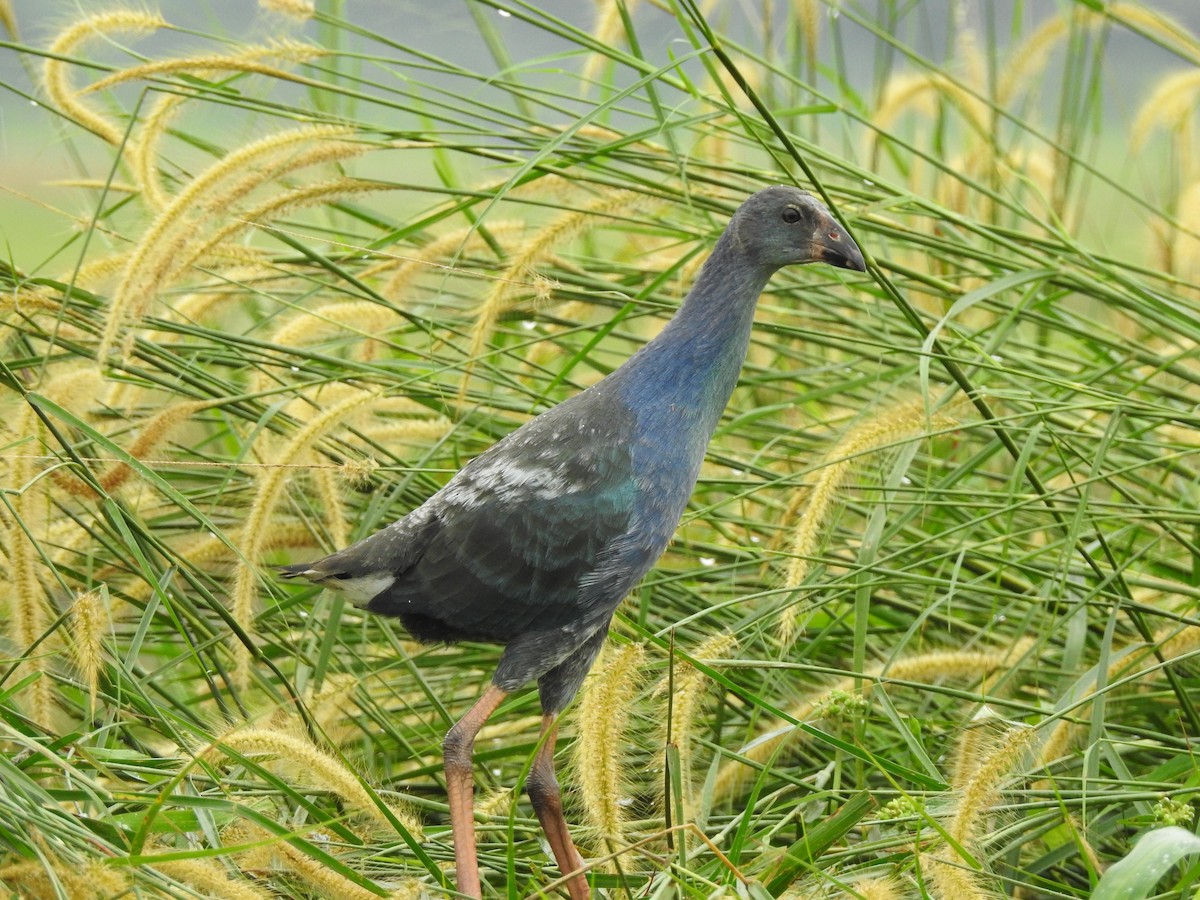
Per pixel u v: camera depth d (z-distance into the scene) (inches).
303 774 281.0
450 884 263.4
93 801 247.8
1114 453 409.7
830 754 339.6
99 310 360.5
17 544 289.7
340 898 239.1
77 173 446.3
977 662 314.2
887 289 319.6
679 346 301.0
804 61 469.1
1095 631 364.5
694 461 303.0
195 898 230.7
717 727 336.5
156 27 348.8
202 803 230.2
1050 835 328.5
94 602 267.7
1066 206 485.7
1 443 342.3
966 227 369.4
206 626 324.8
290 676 373.4
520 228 395.5
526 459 292.7
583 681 317.7
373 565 296.2
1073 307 510.6
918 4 457.1
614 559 293.1
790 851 260.1
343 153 341.1
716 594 390.9
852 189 376.2
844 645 375.9
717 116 360.5
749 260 302.7
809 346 486.6
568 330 406.3
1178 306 375.9
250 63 339.0
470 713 293.9
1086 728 303.0
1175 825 240.4
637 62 347.6
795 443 403.9
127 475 325.7
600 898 287.6
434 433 361.7
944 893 231.8
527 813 339.9
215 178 324.2
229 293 382.9
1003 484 422.6
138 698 284.2
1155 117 448.8
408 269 375.2
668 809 265.6
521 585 291.3
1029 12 467.8
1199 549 343.9
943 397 326.6
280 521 373.1
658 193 362.9
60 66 351.6
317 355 362.0
